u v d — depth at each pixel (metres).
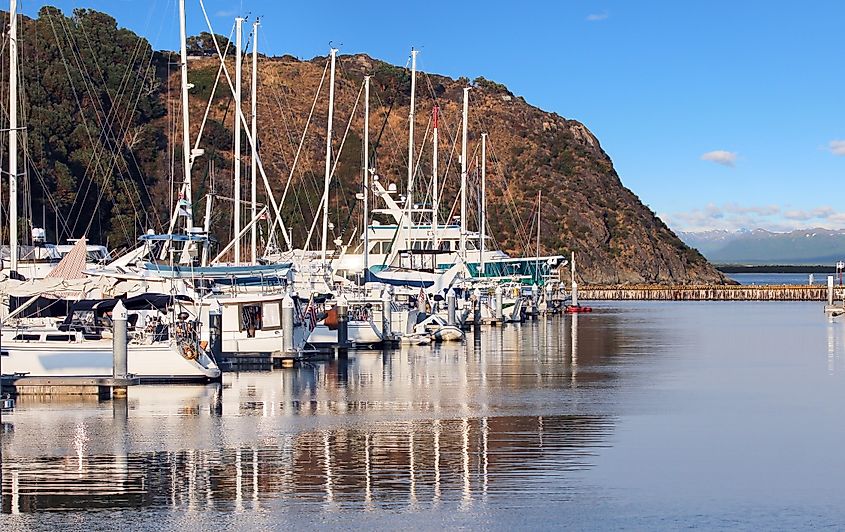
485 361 45.19
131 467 21.55
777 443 24.27
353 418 27.88
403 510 18.25
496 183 166.25
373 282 61.75
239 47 52.72
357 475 20.78
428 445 23.84
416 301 63.69
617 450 23.31
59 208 87.88
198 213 90.50
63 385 31.77
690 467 21.62
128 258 43.53
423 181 109.12
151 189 108.94
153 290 40.56
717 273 176.38
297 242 102.06
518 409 29.62
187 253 45.03
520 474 20.89
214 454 22.83
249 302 42.22
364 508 18.38
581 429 26.16
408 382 36.50
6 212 73.06
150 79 124.38
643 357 47.59
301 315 44.44
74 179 90.94
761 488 19.88
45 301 36.31
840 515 18.06
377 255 76.00
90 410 29.20
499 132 177.75
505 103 185.00
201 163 113.56
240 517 17.84
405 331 55.91
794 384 36.09
